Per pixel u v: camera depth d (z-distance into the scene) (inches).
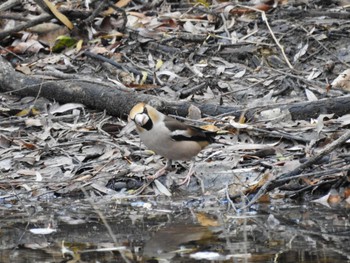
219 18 636.1
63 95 543.8
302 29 610.9
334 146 416.2
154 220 401.1
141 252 350.6
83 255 349.4
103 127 516.1
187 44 612.7
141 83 568.7
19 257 349.1
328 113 506.6
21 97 559.5
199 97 548.4
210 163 464.4
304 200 428.5
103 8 635.5
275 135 484.1
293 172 419.8
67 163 478.0
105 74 583.8
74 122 528.1
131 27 634.2
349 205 418.3
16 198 449.7
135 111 438.3
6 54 613.3
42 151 489.1
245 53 594.6
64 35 624.4
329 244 353.4
